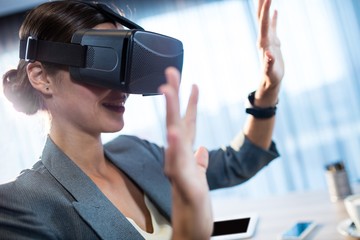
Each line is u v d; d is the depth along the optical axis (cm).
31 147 353
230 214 146
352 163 324
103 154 86
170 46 73
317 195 145
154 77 70
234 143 108
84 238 71
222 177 107
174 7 342
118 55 67
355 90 322
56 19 74
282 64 98
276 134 333
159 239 79
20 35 78
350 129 324
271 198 156
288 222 121
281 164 332
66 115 76
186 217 51
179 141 49
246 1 333
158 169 95
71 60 71
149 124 346
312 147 330
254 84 334
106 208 74
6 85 80
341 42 323
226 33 337
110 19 78
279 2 329
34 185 72
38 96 79
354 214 93
